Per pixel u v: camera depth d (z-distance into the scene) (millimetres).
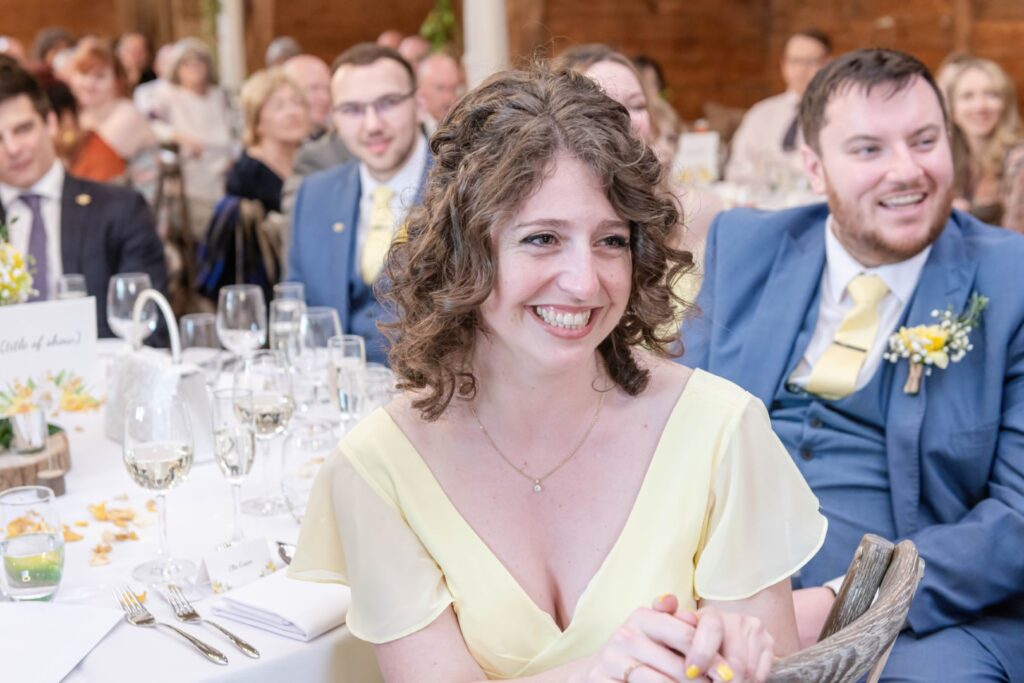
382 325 1673
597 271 1521
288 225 4469
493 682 1498
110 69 7402
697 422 1650
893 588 1375
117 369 2635
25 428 2254
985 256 2297
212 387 2787
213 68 8156
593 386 1665
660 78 6836
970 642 2088
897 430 2268
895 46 9133
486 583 1600
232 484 2023
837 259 2416
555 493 1652
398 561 1614
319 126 7664
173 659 1604
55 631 1665
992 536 2096
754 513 1630
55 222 3990
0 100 3861
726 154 7328
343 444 1659
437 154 1595
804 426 2389
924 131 2266
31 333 2656
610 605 1594
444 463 1651
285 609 1685
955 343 2227
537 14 9703
